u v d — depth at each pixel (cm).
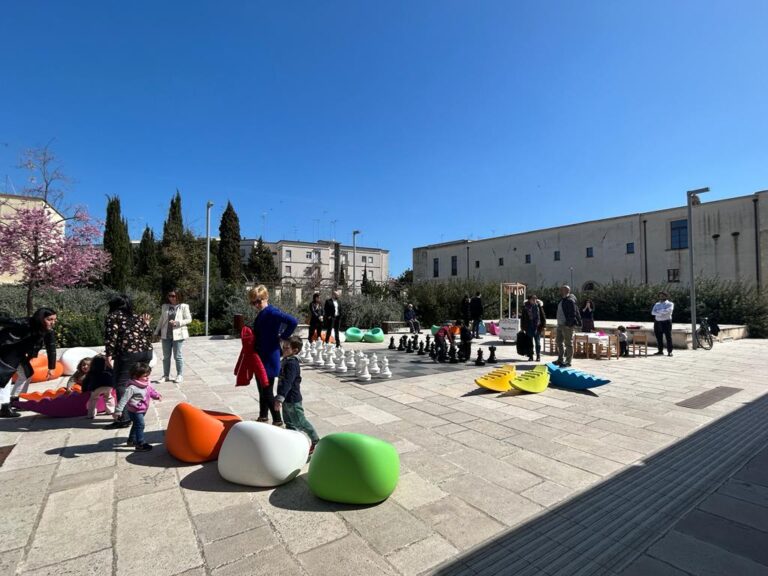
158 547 266
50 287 1565
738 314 2050
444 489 352
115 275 2789
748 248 2938
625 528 295
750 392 721
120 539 275
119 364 503
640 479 374
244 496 337
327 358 934
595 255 3781
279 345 493
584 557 262
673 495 345
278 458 348
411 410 593
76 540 273
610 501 334
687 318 2453
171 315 773
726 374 902
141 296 1777
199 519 301
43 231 1490
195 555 258
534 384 696
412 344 1343
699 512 318
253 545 269
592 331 1438
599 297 3005
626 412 588
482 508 321
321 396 674
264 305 504
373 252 7856
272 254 5612
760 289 2180
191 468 391
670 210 3338
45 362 784
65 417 551
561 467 399
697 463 410
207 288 1822
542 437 483
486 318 2561
